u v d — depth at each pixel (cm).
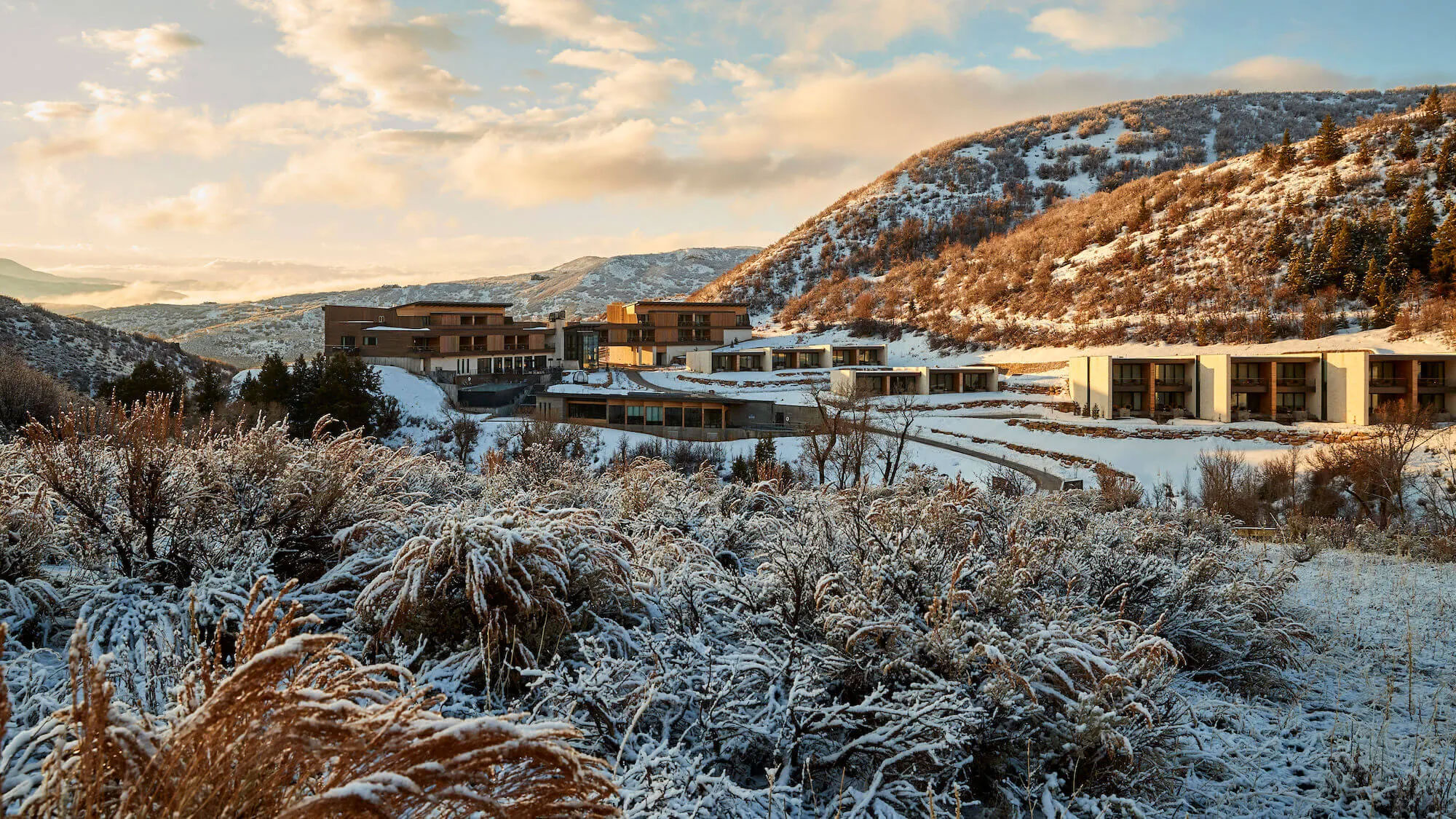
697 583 571
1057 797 410
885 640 471
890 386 6100
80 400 2864
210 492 561
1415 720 600
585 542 521
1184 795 461
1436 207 6856
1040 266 9075
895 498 823
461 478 1066
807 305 11231
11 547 482
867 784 394
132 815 188
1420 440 3906
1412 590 987
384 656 433
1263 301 6538
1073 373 5278
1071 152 16738
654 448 4247
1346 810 465
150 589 485
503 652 451
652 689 359
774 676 433
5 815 186
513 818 218
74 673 193
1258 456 4012
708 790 335
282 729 202
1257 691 662
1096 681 436
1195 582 726
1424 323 5331
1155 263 7894
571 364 8788
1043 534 866
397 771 205
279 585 495
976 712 408
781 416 5478
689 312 9238
